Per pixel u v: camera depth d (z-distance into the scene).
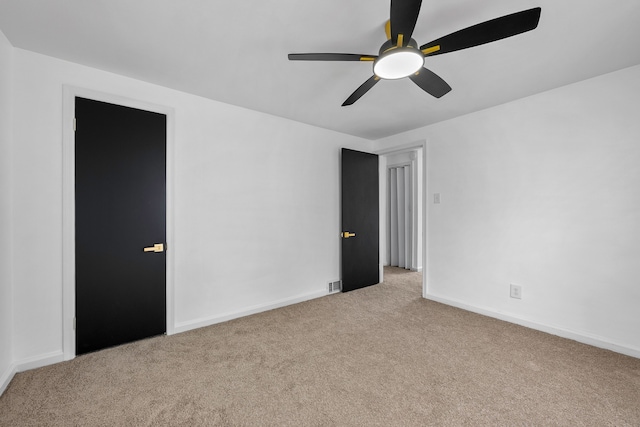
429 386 1.77
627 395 1.68
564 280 2.46
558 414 1.53
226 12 1.54
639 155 2.11
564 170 2.46
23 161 1.90
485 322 2.78
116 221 2.25
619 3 1.45
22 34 1.75
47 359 1.98
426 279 3.55
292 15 1.56
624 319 2.17
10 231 1.84
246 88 2.50
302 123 3.47
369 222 4.16
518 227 2.75
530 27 1.31
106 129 2.20
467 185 3.13
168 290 2.50
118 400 1.64
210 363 2.04
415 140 3.71
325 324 2.75
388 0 1.43
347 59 1.60
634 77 2.12
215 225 2.77
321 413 1.54
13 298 1.88
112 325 2.25
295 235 3.41
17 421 1.47
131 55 1.98
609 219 2.24
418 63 1.57
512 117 2.77
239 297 2.94
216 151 2.78
